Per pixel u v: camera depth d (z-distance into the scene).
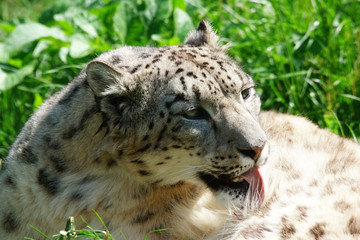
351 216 9.52
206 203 10.70
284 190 10.37
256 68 14.90
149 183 9.95
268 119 12.05
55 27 15.69
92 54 14.59
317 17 15.41
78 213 10.08
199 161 9.70
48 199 10.08
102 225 10.13
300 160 10.96
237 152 9.43
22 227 10.39
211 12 16.92
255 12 16.36
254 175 9.94
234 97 9.79
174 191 10.29
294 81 14.48
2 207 10.52
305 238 9.58
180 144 9.61
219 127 9.52
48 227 10.21
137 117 9.60
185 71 9.61
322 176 10.51
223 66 9.95
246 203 10.02
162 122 9.55
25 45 14.73
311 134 11.82
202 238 10.56
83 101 9.96
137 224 10.17
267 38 15.54
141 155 9.67
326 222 9.55
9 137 14.24
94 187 10.02
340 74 14.50
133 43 14.94
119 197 10.03
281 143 11.42
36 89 14.84
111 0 16.00
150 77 9.66
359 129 13.62
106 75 9.52
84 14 15.27
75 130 9.91
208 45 11.08
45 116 10.45
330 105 13.82
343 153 11.19
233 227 10.41
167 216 10.32
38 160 10.16
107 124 9.66
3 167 11.05
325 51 14.68
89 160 9.93
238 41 15.40
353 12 15.64
